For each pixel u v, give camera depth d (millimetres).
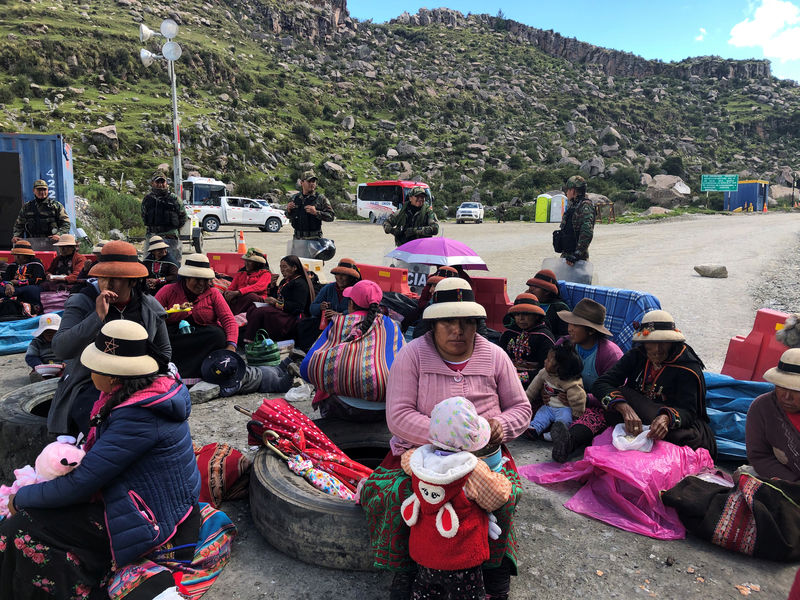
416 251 7035
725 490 3359
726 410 4652
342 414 4426
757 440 3557
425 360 2885
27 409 4113
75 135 57531
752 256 19219
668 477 3520
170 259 10047
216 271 10633
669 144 118438
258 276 7691
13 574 2514
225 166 63188
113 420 2529
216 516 3049
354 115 100125
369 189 41500
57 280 8867
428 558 2340
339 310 6348
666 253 20594
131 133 62531
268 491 3137
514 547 2648
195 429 4711
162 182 10344
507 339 5395
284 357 6566
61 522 2508
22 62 73625
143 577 2535
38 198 10711
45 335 5977
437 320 2791
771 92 163000
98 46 82312
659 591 2850
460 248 7094
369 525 2842
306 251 9062
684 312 10195
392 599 2611
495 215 52281
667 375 3967
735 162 115188
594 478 3770
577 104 130000
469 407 2371
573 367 4535
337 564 2961
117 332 2582
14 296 8320
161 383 2688
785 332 4199
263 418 3711
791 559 3098
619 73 186375
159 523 2629
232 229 33812
